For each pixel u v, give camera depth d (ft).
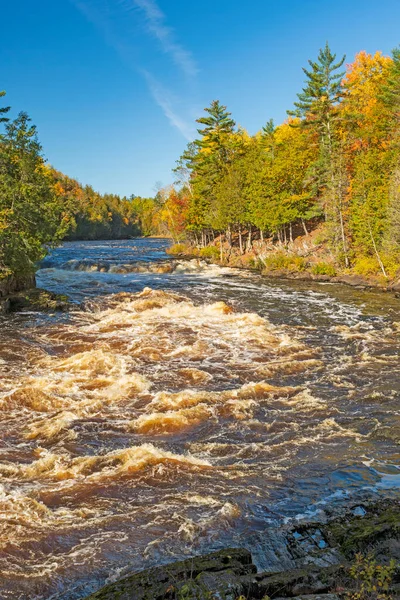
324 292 123.34
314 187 192.03
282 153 213.05
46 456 36.50
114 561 24.85
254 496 31.19
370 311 96.02
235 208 202.69
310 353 65.72
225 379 55.62
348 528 25.05
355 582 19.58
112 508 29.89
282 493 31.58
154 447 37.81
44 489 31.99
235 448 38.60
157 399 48.14
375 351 66.18
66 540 26.61
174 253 237.04
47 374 55.93
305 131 220.02
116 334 75.25
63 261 194.59
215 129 243.40
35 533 27.14
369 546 23.08
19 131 107.55
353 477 33.53
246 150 247.91
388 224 138.31
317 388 52.47
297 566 22.25
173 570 20.92
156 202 369.91
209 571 20.85
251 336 74.18
